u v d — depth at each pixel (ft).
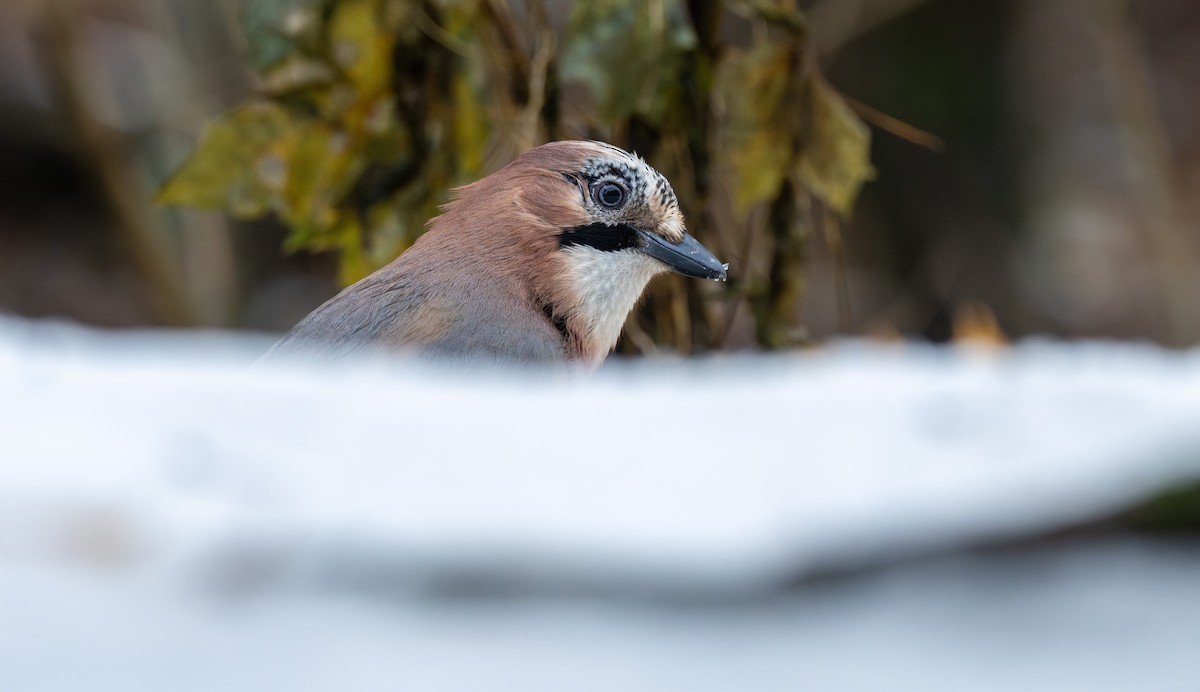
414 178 26.53
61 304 62.28
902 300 56.54
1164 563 8.48
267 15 25.91
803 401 9.27
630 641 8.01
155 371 9.50
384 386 9.07
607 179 24.93
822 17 50.11
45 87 63.98
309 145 26.27
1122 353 14.30
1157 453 8.54
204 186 26.23
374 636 7.80
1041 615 8.36
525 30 28.71
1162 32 77.36
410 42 26.11
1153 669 8.27
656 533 8.09
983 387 9.75
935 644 8.27
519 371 22.99
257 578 7.80
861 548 8.33
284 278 56.24
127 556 7.77
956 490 8.44
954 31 56.59
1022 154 59.00
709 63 27.04
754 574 8.16
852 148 26.99
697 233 27.58
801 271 27.99
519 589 8.00
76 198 64.44
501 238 24.62
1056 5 63.41
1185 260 62.59
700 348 28.17
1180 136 74.49
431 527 7.95
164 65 52.16
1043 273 60.34
